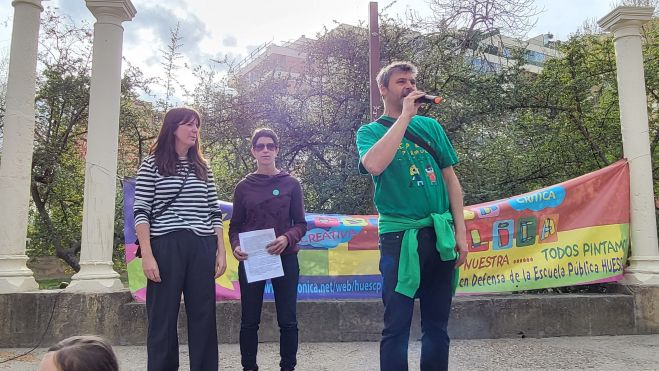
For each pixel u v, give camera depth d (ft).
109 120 19.07
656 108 29.68
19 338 16.97
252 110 32.73
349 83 32.19
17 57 19.21
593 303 18.62
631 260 20.13
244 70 36.47
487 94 29.89
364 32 32.76
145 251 10.22
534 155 29.58
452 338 18.02
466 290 18.94
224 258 11.56
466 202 28.45
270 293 18.58
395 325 8.65
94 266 18.22
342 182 29.30
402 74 9.58
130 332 17.37
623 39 21.30
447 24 32.45
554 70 30.76
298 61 34.88
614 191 20.07
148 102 39.45
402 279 8.74
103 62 19.24
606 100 29.68
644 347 16.52
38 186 38.11
